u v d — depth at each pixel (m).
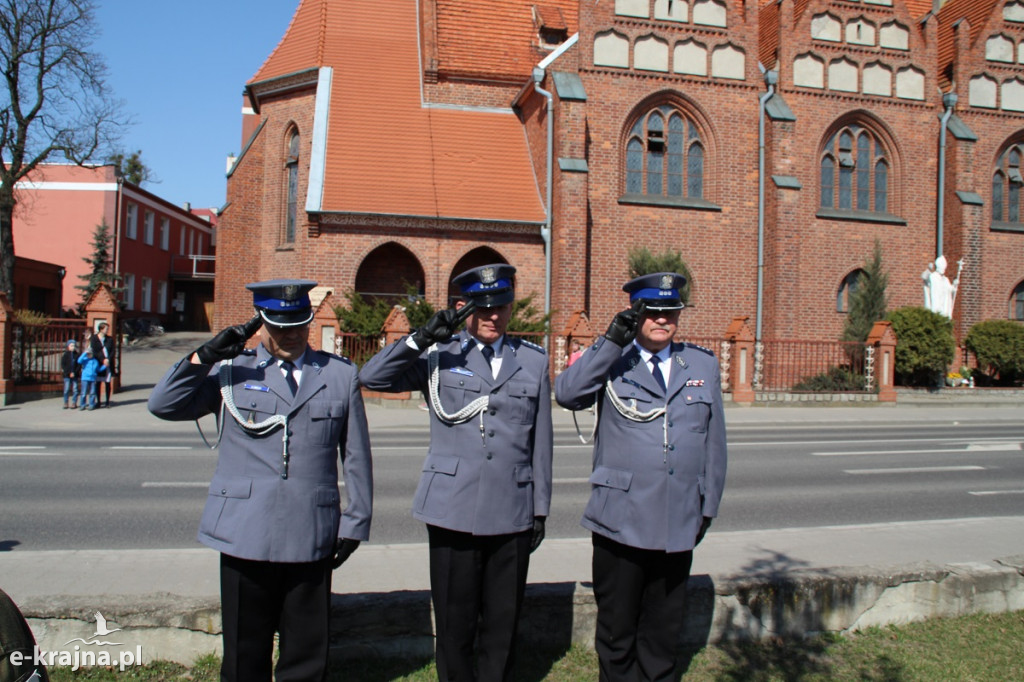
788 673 4.53
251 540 3.61
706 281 24.84
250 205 26.38
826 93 25.70
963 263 25.73
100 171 40.88
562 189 22.88
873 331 22.77
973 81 27.00
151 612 4.30
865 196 26.52
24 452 12.12
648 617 4.24
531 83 24.42
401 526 7.85
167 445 13.15
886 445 14.92
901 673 4.53
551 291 23.66
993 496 10.16
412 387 4.34
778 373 22.86
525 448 4.21
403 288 23.97
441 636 4.13
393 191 23.38
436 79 26.05
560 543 7.05
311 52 26.25
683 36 24.70
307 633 3.76
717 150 24.95
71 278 40.97
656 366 4.29
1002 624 5.21
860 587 5.13
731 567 6.43
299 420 3.77
